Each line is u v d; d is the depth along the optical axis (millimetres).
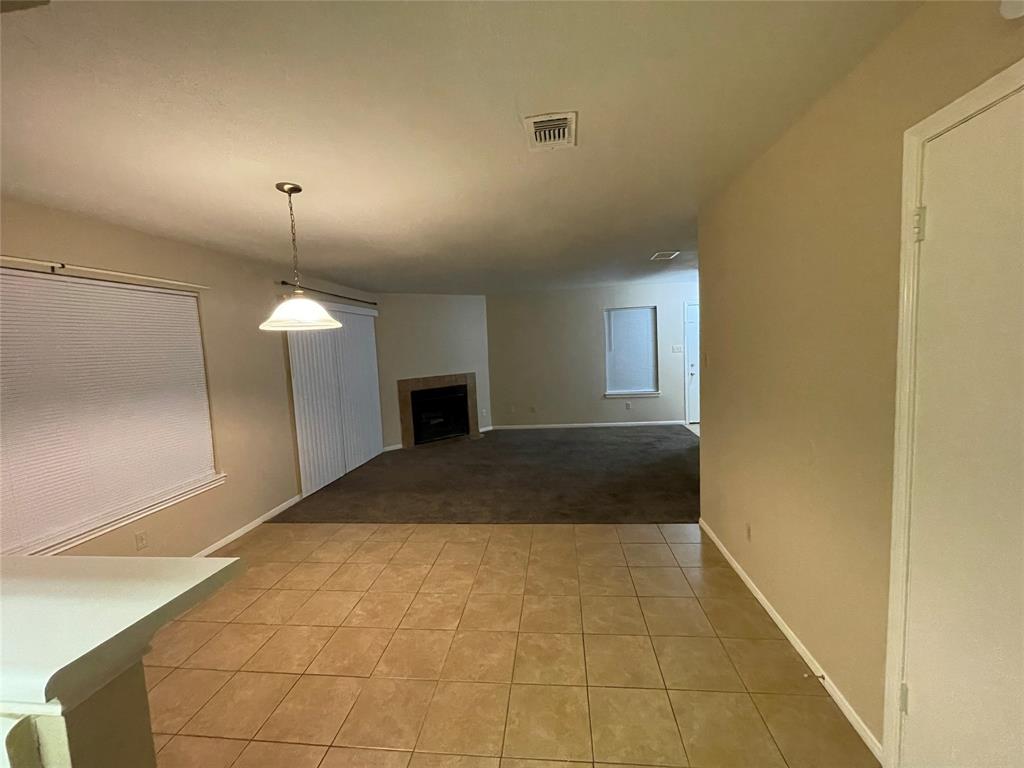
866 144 1441
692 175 2408
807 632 1933
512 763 1549
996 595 1067
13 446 2209
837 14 1218
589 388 7688
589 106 1662
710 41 1317
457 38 1266
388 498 4516
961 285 1125
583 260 4773
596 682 1900
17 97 1460
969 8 1071
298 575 2947
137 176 2094
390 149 1949
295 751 1633
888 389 1385
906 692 1362
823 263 1701
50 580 771
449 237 3541
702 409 3303
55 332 2395
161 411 3021
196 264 3342
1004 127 1000
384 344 6578
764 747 1566
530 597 2574
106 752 635
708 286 3002
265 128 1731
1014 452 1010
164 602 700
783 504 2096
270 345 4184
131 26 1154
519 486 4695
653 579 2703
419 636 2264
